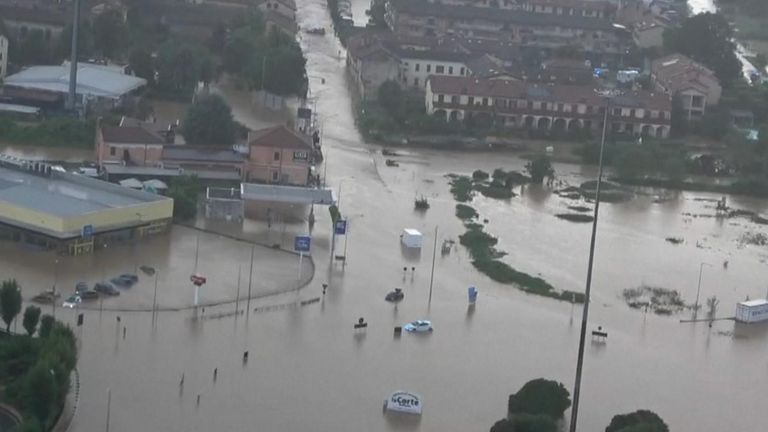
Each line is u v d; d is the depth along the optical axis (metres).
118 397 106.44
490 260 153.00
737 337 137.62
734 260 165.88
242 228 158.00
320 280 141.25
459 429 107.31
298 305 132.62
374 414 108.69
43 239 141.12
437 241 160.62
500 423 103.12
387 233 162.00
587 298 102.00
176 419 103.62
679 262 162.62
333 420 106.56
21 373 106.06
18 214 142.25
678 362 128.50
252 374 114.06
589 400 115.94
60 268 135.62
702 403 118.50
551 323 135.62
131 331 120.81
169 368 113.44
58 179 160.12
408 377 117.31
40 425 95.56
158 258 142.88
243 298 132.88
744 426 114.19
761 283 156.88
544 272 152.75
